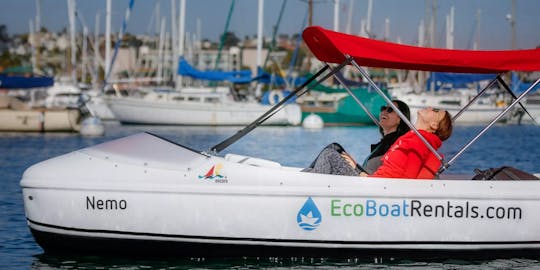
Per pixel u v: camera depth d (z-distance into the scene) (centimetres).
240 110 6375
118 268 1173
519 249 1194
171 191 1167
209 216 1169
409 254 1190
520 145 4253
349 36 1188
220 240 1177
